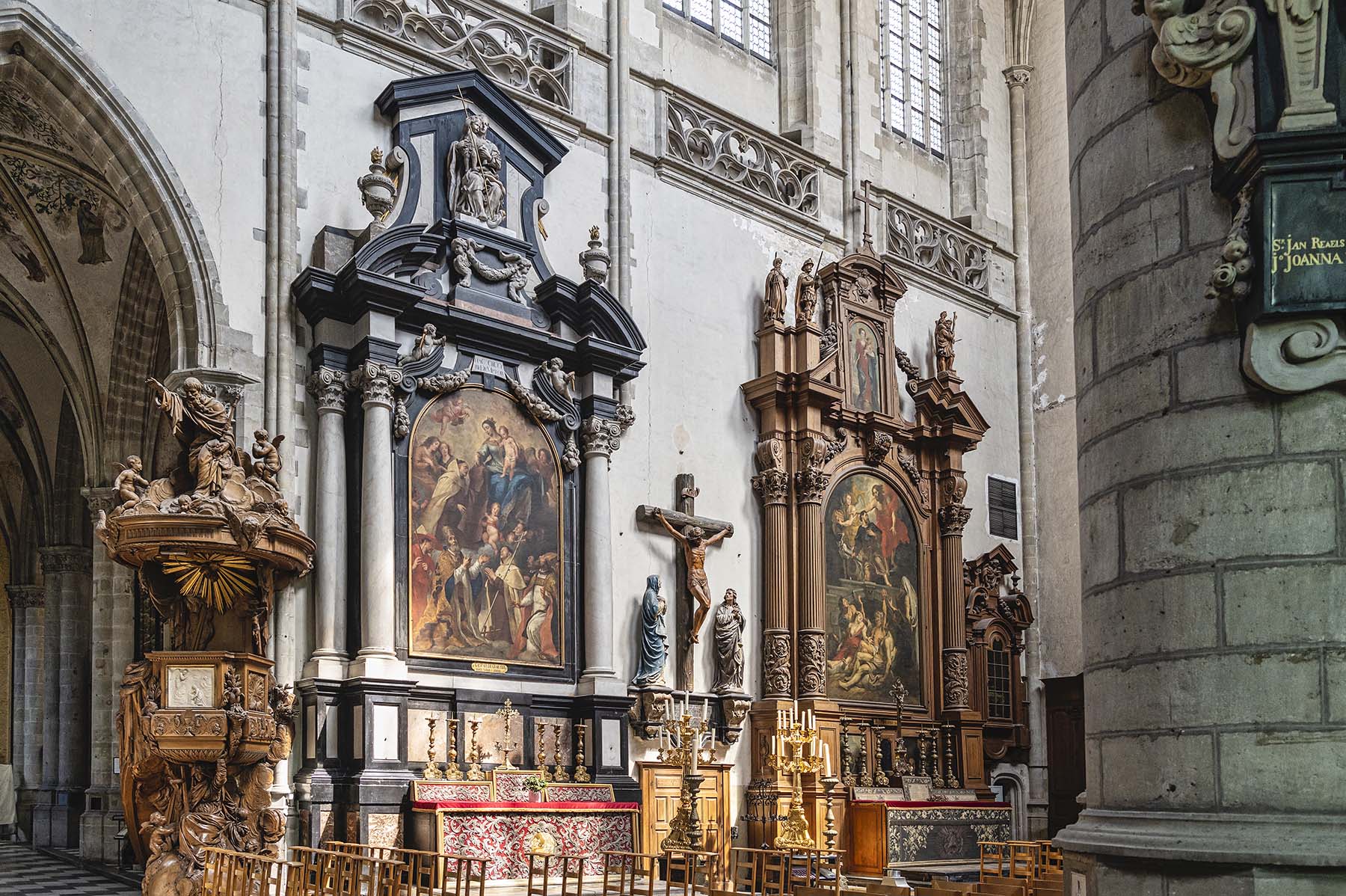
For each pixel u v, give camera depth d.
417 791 15.62
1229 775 6.91
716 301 21.56
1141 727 7.36
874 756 21.86
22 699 27.06
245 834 14.21
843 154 24.27
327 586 15.98
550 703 17.92
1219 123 7.27
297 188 16.77
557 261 19.45
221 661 13.95
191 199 15.89
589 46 20.39
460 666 17.02
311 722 15.65
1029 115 28.19
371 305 16.41
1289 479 6.98
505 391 18.11
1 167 18.83
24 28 14.88
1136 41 7.96
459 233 17.73
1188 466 7.31
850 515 22.41
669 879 12.69
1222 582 7.09
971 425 24.38
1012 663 25.19
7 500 27.78
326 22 17.42
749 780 20.39
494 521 17.66
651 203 20.91
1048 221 27.48
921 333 24.97
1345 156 6.89
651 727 18.84
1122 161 7.98
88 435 21.47
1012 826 23.98
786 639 20.97
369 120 17.66
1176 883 6.93
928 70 27.34
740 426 21.59
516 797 16.48
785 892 13.29
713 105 21.98
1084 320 8.29
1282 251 6.92
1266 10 7.11
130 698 14.35
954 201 27.20
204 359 15.67
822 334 22.56
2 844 24.98
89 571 24.81
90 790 21.38
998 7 28.36
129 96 15.64
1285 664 6.85
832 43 24.59
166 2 16.11
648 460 20.05
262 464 14.55
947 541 23.84
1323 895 6.47
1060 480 26.42
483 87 18.27
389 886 10.95
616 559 19.30
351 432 16.55
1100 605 7.83
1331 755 6.67
